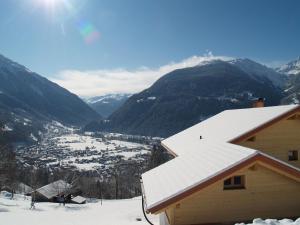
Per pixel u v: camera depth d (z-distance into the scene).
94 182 93.88
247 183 15.12
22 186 82.62
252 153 14.36
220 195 14.98
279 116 20.73
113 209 45.91
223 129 23.91
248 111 26.44
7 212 37.94
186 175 15.45
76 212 43.31
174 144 27.00
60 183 70.69
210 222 14.88
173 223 14.77
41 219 33.78
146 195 15.06
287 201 15.29
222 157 15.77
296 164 21.42
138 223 25.16
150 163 82.38
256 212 15.14
